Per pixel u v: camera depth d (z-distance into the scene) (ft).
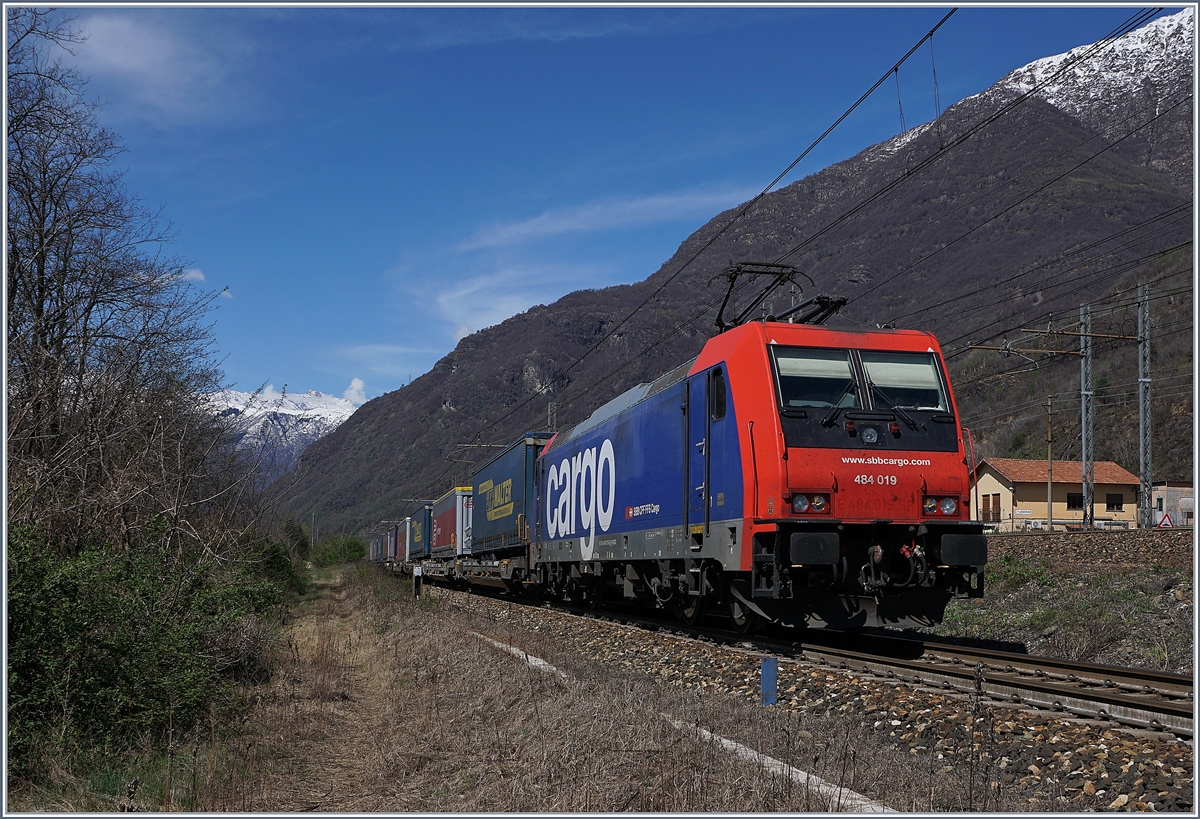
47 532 31.81
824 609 40.50
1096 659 41.86
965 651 37.11
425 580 156.97
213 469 48.78
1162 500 169.17
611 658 46.01
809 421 39.34
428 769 24.38
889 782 20.95
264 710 31.86
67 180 49.67
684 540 47.37
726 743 24.18
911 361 41.86
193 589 37.86
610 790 20.56
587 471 66.28
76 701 24.84
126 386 41.86
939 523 39.09
